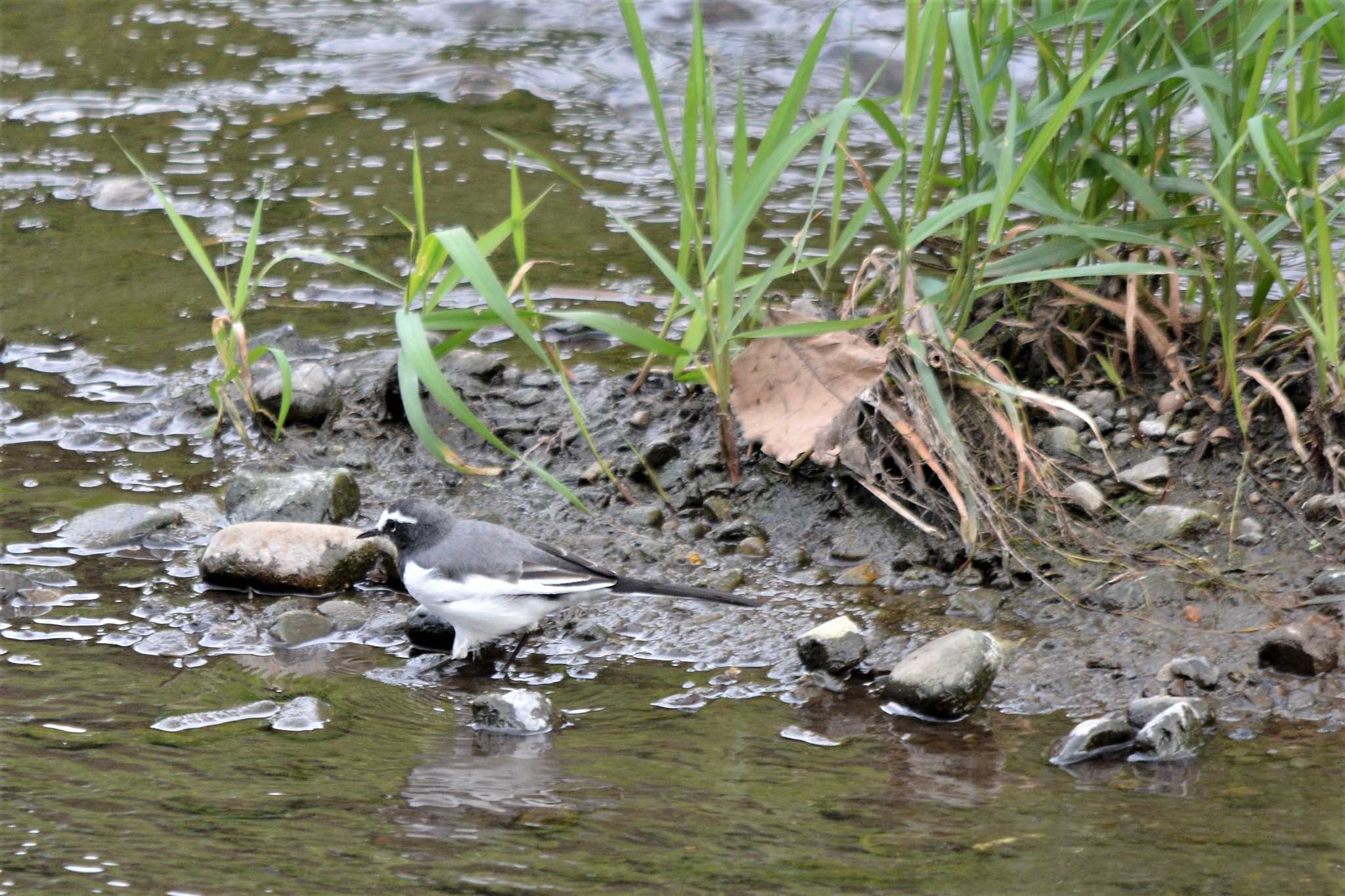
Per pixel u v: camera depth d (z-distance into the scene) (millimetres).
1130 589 10625
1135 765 8773
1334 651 9695
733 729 9375
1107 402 12492
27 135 21156
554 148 20469
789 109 11227
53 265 17359
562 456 13016
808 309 12820
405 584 10719
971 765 8812
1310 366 11938
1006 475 11680
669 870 7473
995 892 7219
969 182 12180
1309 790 8352
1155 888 7238
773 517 12039
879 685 9961
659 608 11102
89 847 7684
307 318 15961
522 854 7660
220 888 7250
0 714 9406
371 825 8000
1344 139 17984
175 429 13938
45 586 11281
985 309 13125
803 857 7625
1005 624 10508
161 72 23578
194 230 18172
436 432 13445
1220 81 11289
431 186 19234
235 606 11211
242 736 9211
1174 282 12352
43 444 13656
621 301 15922
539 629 10945
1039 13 12188
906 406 11820
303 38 24984
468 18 25484
